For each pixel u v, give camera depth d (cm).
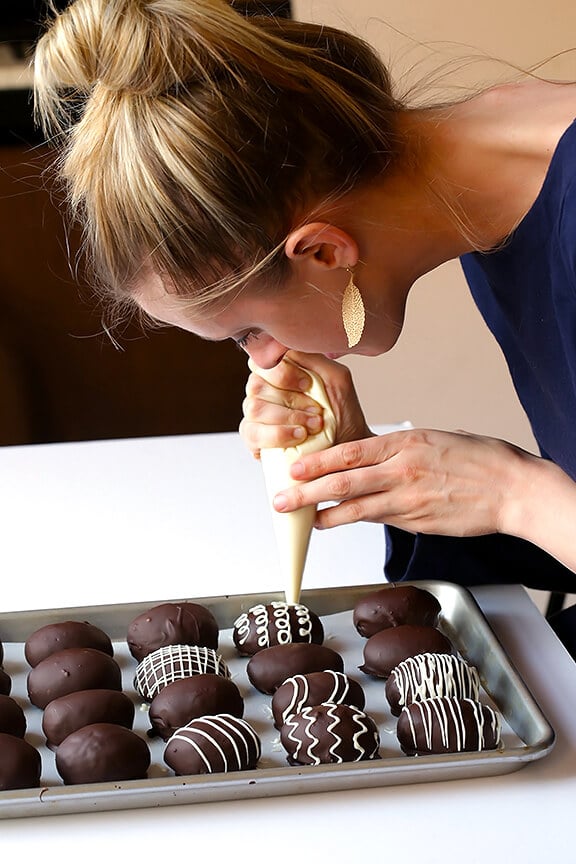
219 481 154
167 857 107
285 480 124
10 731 119
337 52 113
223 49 106
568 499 120
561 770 113
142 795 109
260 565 139
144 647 128
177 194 106
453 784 112
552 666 125
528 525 121
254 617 129
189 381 292
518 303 122
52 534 144
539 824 109
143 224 108
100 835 109
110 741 115
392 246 116
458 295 212
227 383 290
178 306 112
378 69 115
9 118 261
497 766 112
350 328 116
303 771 110
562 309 116
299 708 120
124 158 107
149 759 117
